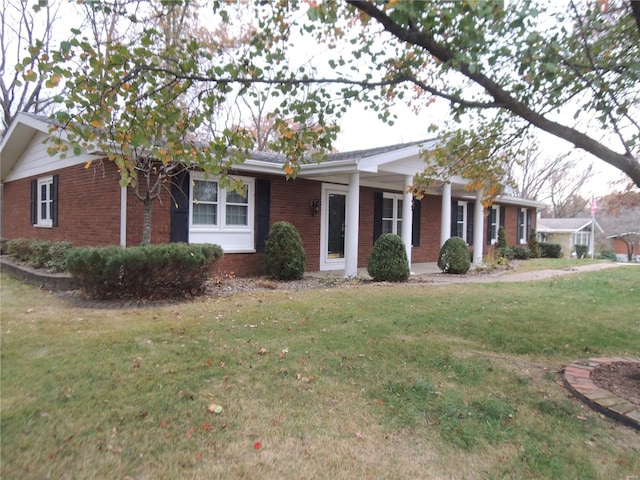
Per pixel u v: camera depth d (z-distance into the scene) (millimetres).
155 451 2488
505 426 2908
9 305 6051
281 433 2754
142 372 3580
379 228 13453
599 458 2547
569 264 14977
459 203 16562
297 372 3719
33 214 12539
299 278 9492
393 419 2977
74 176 10031
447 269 11328
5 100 20188
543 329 5301
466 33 3160
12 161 13969
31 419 2756
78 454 2420
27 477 2209
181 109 3949
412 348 4418
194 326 5004
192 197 9109
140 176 8266
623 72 3855
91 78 3320
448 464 2486
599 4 3809
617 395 3295
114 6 3637
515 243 20203
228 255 9641
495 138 5543
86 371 3541
